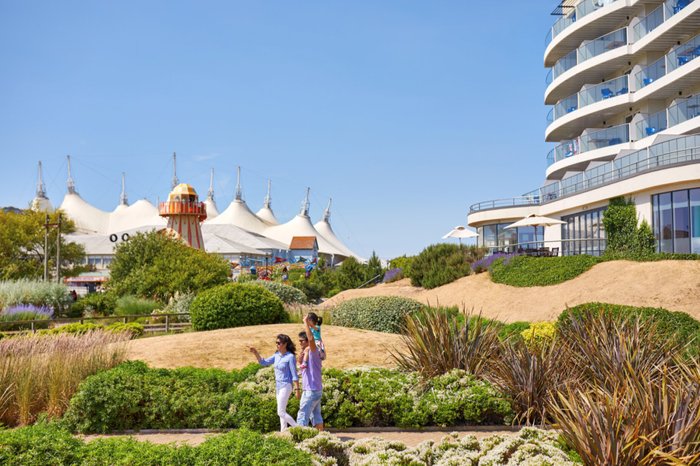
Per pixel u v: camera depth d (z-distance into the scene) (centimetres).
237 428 1033
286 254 10225
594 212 3666
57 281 3981
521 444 711
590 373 984
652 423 637
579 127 4541
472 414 1010
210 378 1155
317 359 945
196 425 1045
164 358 1598
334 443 731
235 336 1884
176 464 612
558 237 4228
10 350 1297
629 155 3225
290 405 1044
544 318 2338
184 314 2358
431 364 1136
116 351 1324
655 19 3738
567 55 4466
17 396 1079
